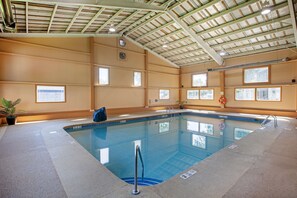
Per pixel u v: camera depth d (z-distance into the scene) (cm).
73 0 449
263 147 378
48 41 741
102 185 226
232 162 300
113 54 961
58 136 473
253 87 952
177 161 414
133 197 199
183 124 831
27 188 217
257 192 209
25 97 691
